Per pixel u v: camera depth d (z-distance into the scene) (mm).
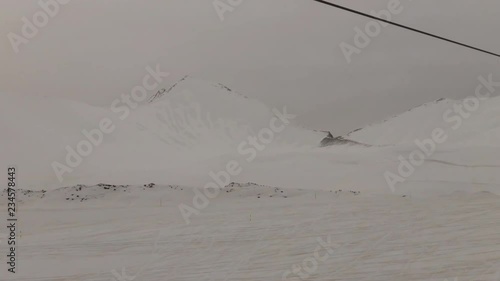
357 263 4113
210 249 3883
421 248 4211
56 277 3471
